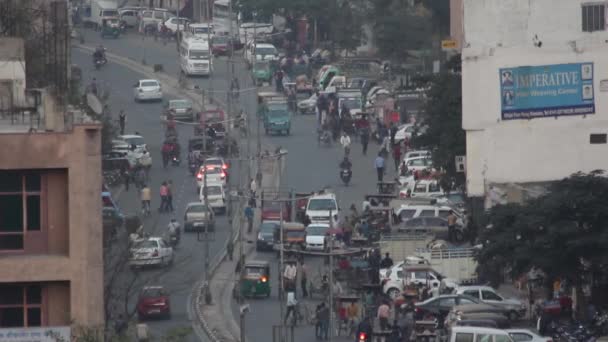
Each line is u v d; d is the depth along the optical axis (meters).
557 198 158.62
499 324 156.25
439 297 162.62
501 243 160.25
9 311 104.44
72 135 104.25
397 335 156.25
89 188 104.38
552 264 156.75
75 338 101.69
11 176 104.56
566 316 155.88
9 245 104.88
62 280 104.38
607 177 166.50
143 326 116.94
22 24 132.50
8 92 110.94
